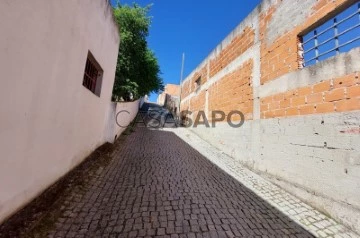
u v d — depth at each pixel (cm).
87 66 425
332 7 321
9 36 176
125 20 1131
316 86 338
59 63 271
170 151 662
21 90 201
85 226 245
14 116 196
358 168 262
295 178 365
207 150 726
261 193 376
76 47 321
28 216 223
